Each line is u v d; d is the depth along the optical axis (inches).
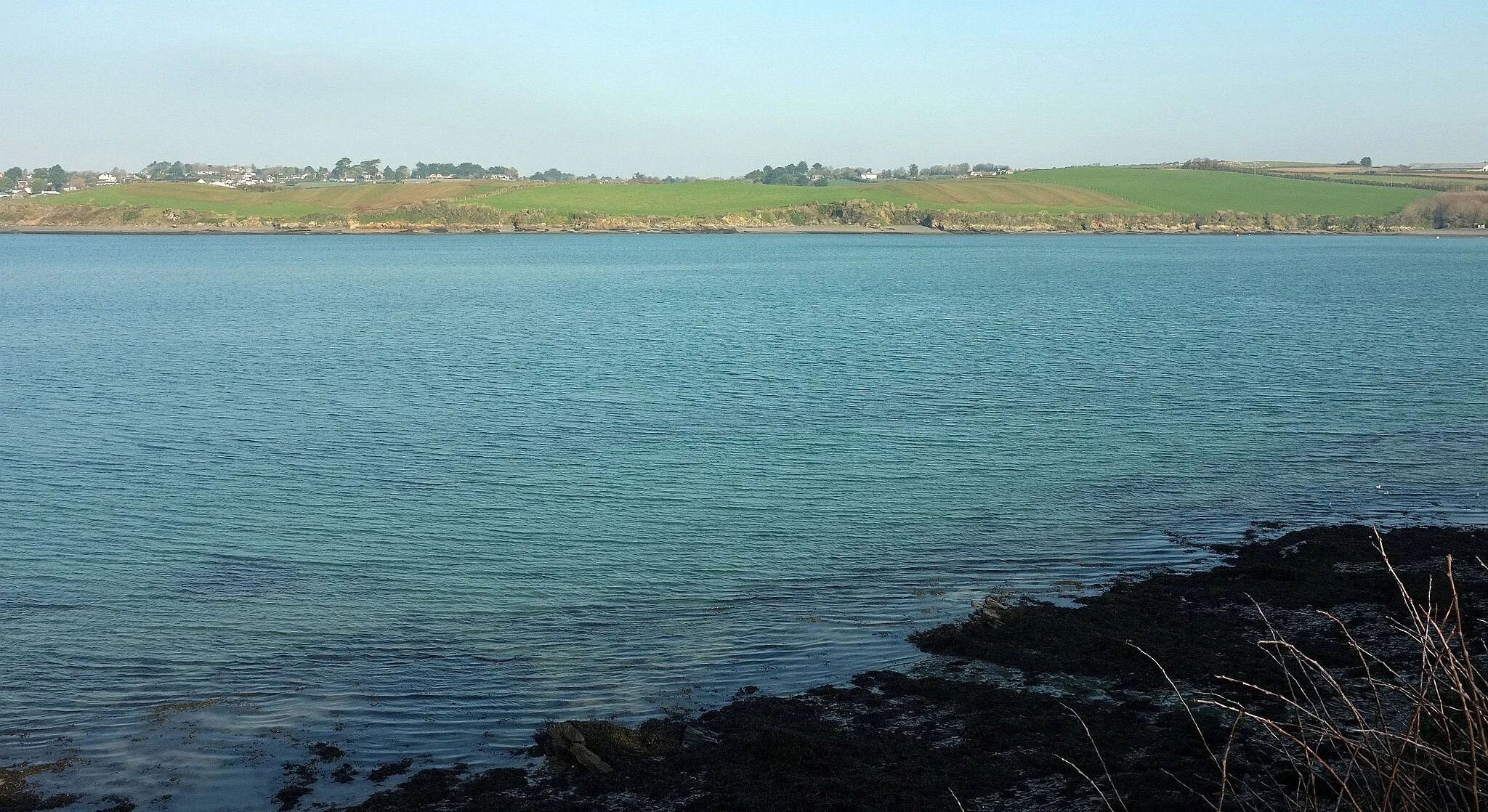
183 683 598.2
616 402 1444.4
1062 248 7160.4
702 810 452.1
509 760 509.0
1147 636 629.0
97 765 510.0
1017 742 502.9
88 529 881.5
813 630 665.0
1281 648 598.2
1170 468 1074.7
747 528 883.4
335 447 1174.3
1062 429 1267.2
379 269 4768.7
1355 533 830.5
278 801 476.4
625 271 4680.1
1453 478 1023.6
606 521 903.1
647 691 581.3
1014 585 743.7
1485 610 638.5
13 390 1545.3
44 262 5098.4
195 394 1512.1
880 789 462.6
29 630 673.0
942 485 1012.5
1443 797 270.5
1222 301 3095.5
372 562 802.8
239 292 3462.1
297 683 597.6
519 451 1157.1
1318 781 432.8
